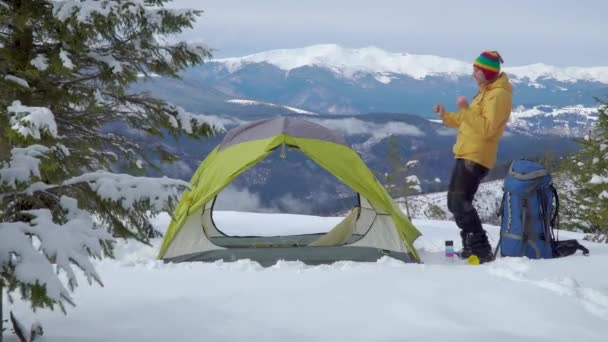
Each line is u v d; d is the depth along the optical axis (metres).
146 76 5.77
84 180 2.45
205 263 5.40
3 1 4.31
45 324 3.09
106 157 5.61
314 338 2.99
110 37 5.07
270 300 3.66
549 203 5.70
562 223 16.28
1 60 4.46
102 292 3.90
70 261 2.24
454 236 8.05
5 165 2.23
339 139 6.48
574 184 15.52
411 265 5.27
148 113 5.63
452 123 5.95
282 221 10.70
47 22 4.37
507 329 3.15
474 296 3.68
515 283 4.02
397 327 3.15
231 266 5.20
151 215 2.56
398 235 6.09
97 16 3.97
